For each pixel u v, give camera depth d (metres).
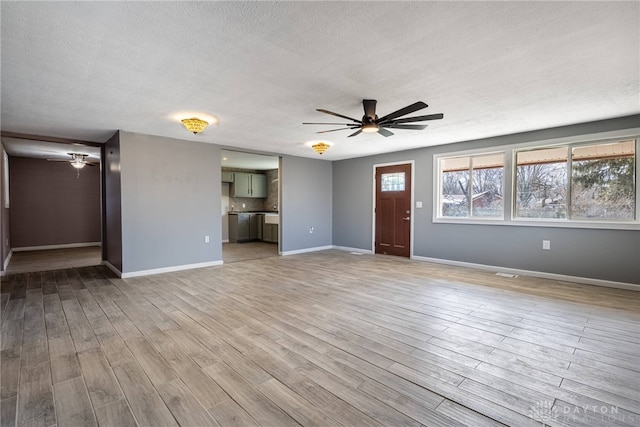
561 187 4.54
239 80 2.76
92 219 8.39
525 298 3.65
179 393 1.88
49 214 7.81
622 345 2.45
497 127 4.48
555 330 2.74
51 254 6.95
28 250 7.51
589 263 4.27
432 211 5.92
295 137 5.09
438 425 1.60
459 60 2.41
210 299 3.66
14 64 2.41
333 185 7.79
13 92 3.00
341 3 1.71
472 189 5.47
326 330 2.77
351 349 2.42
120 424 1.62
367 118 3.27
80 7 1.71
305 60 2.39
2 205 5.10
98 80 2.74
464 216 5.59
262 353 2.36
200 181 5.48
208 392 1.88
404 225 6.41
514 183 4.95
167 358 2.29
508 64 2.48
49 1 1.65
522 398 1.81
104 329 2.80
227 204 9.48
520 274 4.87
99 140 5.46
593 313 3.15
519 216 4.94
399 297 3.71
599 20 1.88
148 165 4.89
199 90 3.00
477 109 3.64
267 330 2.78
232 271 5.16
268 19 1.86
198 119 3.89
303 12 1.79
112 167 5.09
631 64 2.48
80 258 6.46
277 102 3.33
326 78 2.73
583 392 1.86
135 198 4.77
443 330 2.76
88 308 3.36
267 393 1.87
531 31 2.01
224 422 1.63
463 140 5.36
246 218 9.27
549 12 1.80
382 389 1.91
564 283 4.32
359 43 2.15
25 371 2.12
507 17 1.85
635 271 3.95
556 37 2.08
